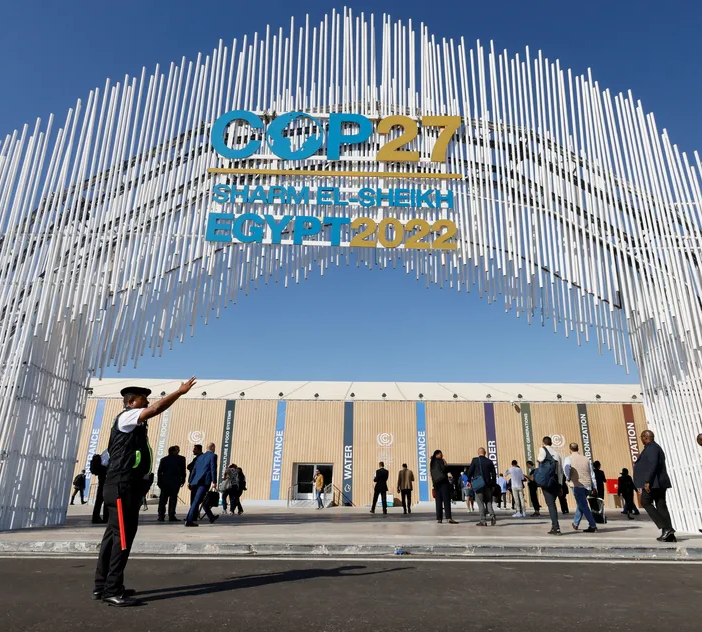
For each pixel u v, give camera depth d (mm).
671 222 9617
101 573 4145
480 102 10227
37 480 8844
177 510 19547
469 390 31359
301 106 10172
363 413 29141
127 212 9484
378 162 9953
